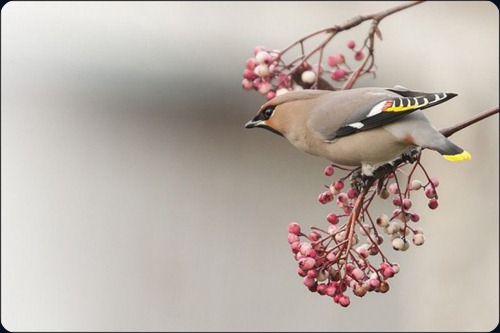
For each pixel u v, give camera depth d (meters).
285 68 9.55
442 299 12.90
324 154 9.17
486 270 12.74
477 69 13.50
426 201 12.84
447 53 13.77
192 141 17.52
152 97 18.02
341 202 8.39
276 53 9.59
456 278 12.80
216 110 17.59
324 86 9.84
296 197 16.62
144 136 17.72
